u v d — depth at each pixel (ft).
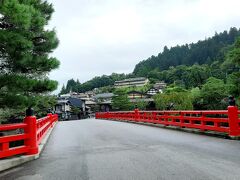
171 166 20.85
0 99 29.27
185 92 133.28
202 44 519.19
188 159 23.09
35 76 37.29
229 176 17.62
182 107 121.90
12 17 26.40
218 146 29.09
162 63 530.68
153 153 26.50
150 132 46.91
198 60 477.77
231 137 34.12
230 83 73.87
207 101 129.18
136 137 40.22
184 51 555.69
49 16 42.11
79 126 70.69
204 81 221.46
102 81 489.26
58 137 45.37
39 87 30.78
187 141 33.94
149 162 22.56
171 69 412.57
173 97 123.65
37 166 23.20
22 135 25.58
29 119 26.55
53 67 33.71
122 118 92.99
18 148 25.00
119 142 35.45
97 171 20.33
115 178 18.21
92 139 40.09
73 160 25.00
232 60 74.23
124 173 19.38
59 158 26.32
